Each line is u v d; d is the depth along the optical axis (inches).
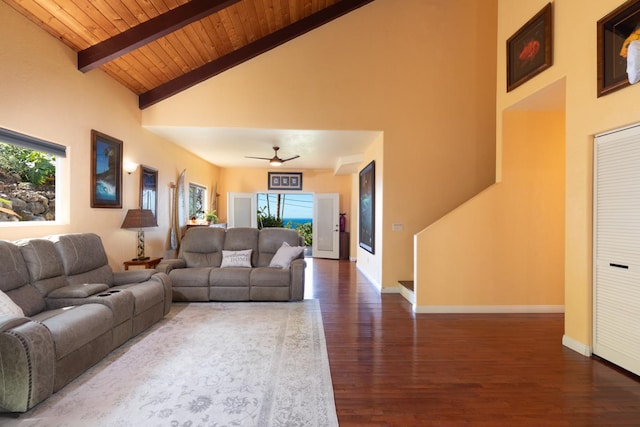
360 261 267.1
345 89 186.7
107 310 100.0
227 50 175.3
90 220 140.3
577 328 109.6
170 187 220.7
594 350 105.3
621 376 92.4
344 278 233.9
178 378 88.5
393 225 191.9
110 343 100.8
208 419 71.2
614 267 98.0
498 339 120.7
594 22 101.7
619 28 94.0
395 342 117.0
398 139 190.1
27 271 99.0
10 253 94.7
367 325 134.7
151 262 166.7
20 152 114.0
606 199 100.3
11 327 71.9
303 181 348.8
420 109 190.7
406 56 189.8
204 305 159.3
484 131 192.9
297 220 486.3
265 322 135.4
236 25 158.4
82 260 119.1
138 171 178.5
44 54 114.7
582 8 106.0
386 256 192.2
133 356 101.6
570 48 110.8
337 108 186.2
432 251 154.3
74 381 86.0
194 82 177.5
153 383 85.7
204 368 94.4
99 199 145.4
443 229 154.6
